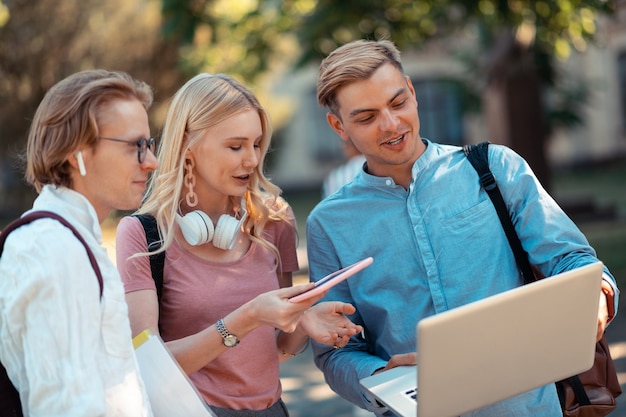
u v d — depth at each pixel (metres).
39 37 14.32
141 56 15.20
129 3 14.96
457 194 2.47
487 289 2.40
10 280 1.71
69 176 1.85
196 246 2.36
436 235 2.44
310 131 24.53
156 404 2.04
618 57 23.38
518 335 1.91
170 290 2.31
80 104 1.81
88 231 1.80
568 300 1.97
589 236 11.58
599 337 2.26
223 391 2.31
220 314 2.32
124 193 1.87
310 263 2.64
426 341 1.77
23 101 14.48
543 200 2.41
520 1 8.84
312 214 2.62
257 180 2.45
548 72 11.09
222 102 2.29
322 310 2.25
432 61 24.56
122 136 1.85
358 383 2.41
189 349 2.14
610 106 23.72
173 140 2.34
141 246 2.29
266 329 2.40
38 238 1.70
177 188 2.31
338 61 2.42
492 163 2.49
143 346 2.06
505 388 1.94
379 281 2.50
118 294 1.81
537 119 11.42
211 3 9.99
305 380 5.80
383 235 2.50
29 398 1.69
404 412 1.99
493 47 11.38
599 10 9.12
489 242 2.43
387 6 9.28
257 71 10.40
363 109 2.38
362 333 2.66
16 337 1.71
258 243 2.44
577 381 2.38
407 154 2.43
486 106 12.89
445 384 1.83
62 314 1.68
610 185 19.44
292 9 9.88
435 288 2.42
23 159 1.98
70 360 1.68
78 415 1.66
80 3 14.56
